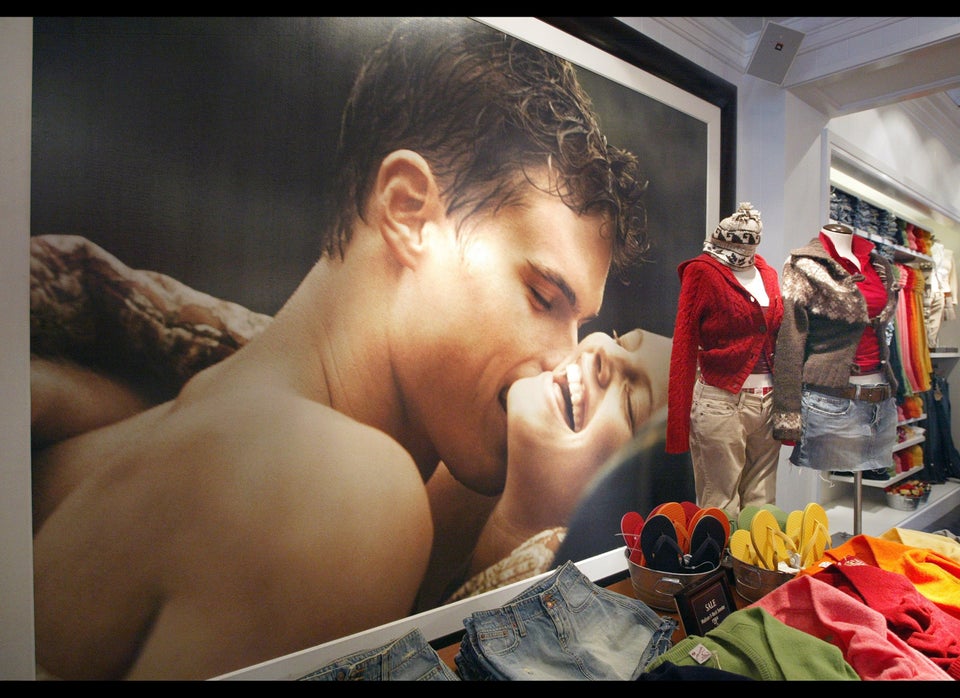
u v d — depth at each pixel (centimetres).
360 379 129
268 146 116
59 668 97
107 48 99
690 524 165
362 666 107
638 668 122
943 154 374
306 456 121
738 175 233
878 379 187
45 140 94
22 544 94
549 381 165
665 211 197
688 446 176
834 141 260
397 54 134
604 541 180
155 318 104
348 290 127
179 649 107
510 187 155
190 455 108
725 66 225
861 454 183
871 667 110
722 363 169
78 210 97
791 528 164
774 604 130
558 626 128
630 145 185
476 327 149
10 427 92
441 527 143
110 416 100
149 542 104
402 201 135
